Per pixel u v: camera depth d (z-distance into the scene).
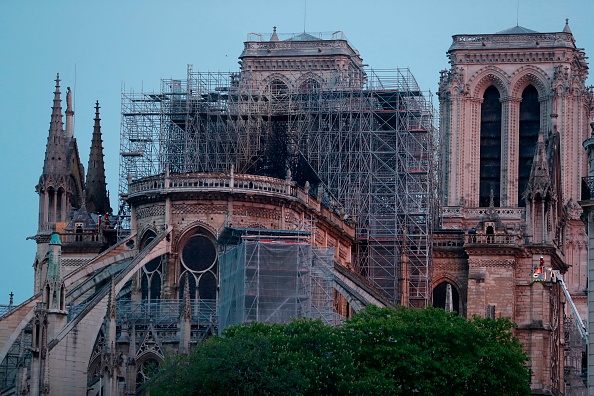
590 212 157.50
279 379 175.38
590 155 163.38
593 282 156.12
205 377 175.62
